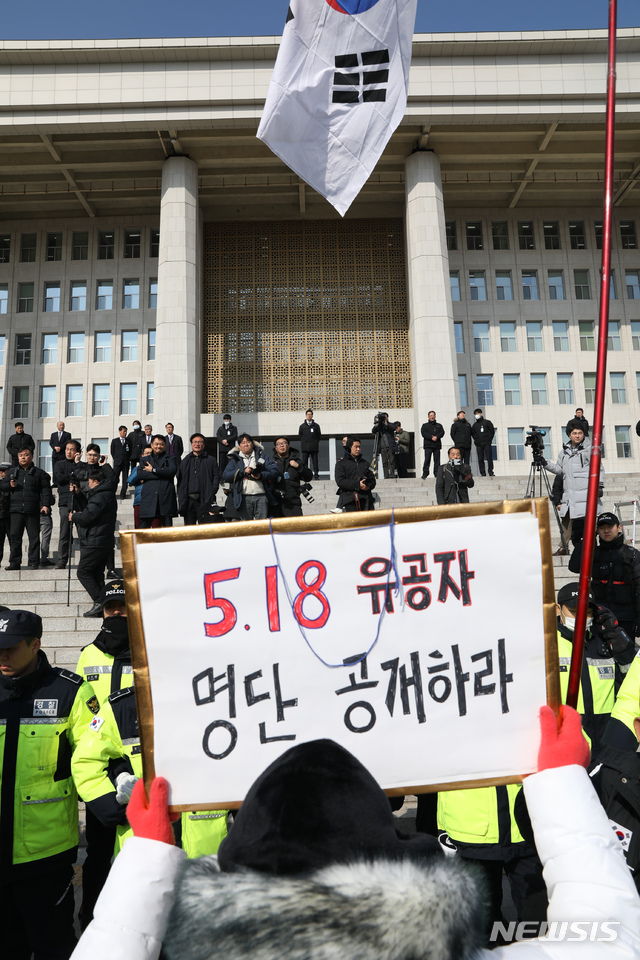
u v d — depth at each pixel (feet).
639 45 84.58
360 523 5.39
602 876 3.92
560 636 12.09
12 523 35.78
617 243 103.04
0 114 83.30
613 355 99.96
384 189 95.55
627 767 7.76
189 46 82.53
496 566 5.37
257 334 99.25
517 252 102.32
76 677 10.53
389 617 5.33
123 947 3.99
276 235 101.86
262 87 83.20
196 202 89.40
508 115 83.97
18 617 10.00
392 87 13.47
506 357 99.60
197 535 5.31
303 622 5.29
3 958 9.76
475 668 5.28
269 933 2.76
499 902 10.57
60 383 98.22
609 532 19.25
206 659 5.22
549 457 96.84
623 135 88.89
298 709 5.22
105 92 83.05
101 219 102.17
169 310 84.64
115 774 10.33
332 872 2.95
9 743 9.94
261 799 3.28
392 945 2.73
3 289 101.30
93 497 27.86
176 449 57.93
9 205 99.91
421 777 5.19
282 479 34.14
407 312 99.19
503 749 5.22
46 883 9.76
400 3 13.32
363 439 95.09
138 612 5.24
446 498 40.57
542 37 82.89
